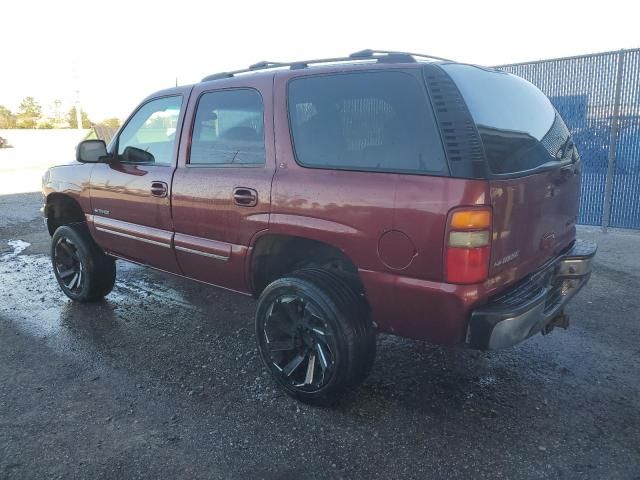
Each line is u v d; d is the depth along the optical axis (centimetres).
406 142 285
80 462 285
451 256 265
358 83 306
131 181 438
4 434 310
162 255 427
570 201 362
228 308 518
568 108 786
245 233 354
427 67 285
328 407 334
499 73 346
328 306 311
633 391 347
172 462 285
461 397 344
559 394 345
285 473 275
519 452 287
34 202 1274
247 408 336
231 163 368
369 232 291
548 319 311
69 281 542
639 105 719
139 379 375
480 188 260
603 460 279
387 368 385
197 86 401
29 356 415
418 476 271
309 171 321
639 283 551
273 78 346
